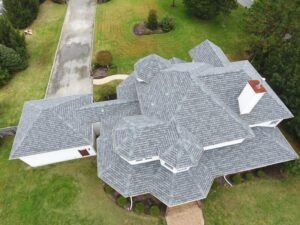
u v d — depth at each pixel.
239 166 27.88
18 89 41.56
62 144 29.42
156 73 31.39
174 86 27.64
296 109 33.03
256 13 41.03
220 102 27.23
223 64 32.34
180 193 25.30
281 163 31.80
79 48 47.97
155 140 25.34
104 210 29.16
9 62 42.16
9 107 39.12
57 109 30.64
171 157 24.28
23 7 51.22
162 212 28.66
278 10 38.16
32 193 30.67
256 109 28.12
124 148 25.11
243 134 26.52
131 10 56.25
